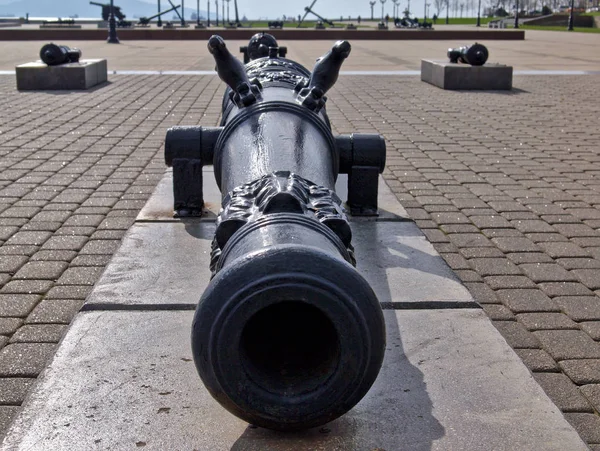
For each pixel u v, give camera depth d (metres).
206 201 6.05
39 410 3.10
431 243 5.29
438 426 3.02
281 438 2.93
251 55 7.23
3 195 6.43
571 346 3.78
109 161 7.84
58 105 11.95
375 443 2.90
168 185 6.63
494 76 14.73
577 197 6.63
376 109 12.03
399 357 3.58
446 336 3.80
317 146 4.12
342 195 6.35
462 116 11.35
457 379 3.38
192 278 4.49
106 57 23.25
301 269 2.44
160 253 4.92
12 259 4.88
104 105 12.01
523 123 10.70
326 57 4.89
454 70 14.70
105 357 3.54
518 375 3.43
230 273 2.47
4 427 3.04
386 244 5.18
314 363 2.70
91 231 5.48
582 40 36.22
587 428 3.07
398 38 36.31
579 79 16.80
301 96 4.77
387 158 8.22
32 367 3.50
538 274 4.76
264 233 2.65
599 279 4.69
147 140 9.05
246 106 4.68
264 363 2.68
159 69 18.91
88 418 3.05
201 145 5.58
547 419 3.08
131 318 3.94
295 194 2.90
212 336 2.49
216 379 2.54
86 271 4.70
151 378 3.36
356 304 2.48
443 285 4.44
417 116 11.31
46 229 5.51
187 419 3.05
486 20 89.50
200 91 14.01
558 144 9.10
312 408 2.58
